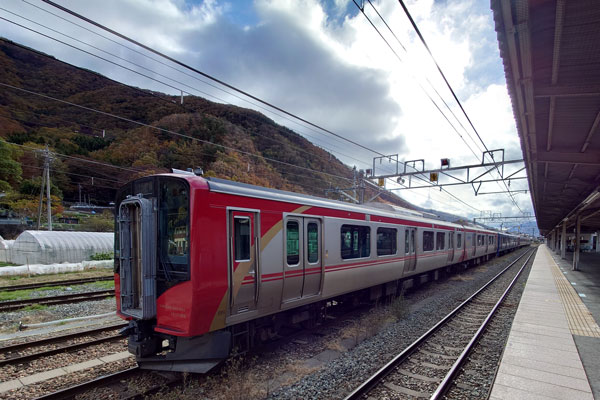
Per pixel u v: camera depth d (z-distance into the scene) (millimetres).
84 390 4637
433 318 8727
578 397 4270
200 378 5000
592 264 24453
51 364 5645
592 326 7547
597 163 8930
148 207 4992
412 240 11734
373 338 7004
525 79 5363
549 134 7992
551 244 56531
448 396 4598
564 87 5754
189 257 4602
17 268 16312
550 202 19438
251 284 5441
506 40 4605
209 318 4789
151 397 4418
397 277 10547
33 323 8086
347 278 8023
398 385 4922
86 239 22188
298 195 6875
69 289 12719
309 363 5762
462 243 17922
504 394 4352
